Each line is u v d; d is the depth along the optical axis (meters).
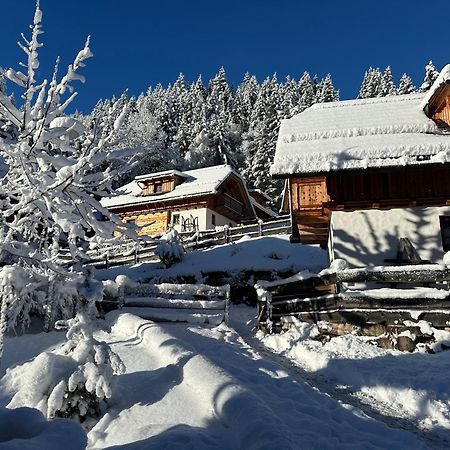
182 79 102.06
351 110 17.75
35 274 9.48
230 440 4.69
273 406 5.92
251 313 15.61
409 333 9.73
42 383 5.78
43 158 6.81
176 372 6.88
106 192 7.18
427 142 13.04
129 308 12.73
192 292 12.88
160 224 34.69
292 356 10.09
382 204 13.42
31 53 6.84
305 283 11.46
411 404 7.08
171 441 4.60
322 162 12.86
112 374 6.15
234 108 81.50
